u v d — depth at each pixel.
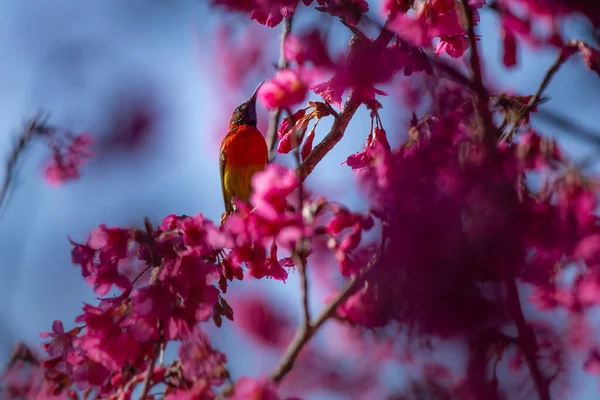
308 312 1.46
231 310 1.89
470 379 1.58
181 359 1.67
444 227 1.48
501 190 1.51
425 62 1.71
